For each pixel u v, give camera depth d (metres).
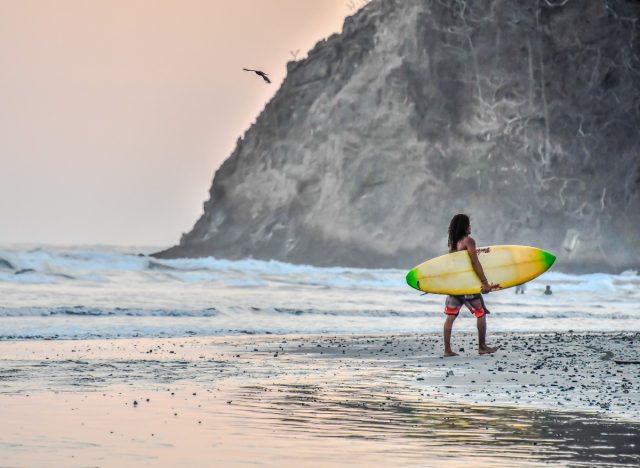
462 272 24.97
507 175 157.00
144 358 23.50
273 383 18.36
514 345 27.88
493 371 20.89
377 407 15.05
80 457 10.72
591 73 157.75
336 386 17.94
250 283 78.38
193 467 10.29
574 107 157.38
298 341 30.23
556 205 154.38
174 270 86.31
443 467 10.42
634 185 154.62
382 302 56.53
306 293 65.19
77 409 14.45
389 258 159.75
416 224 160.62
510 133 158.75
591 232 152.00
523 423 13.52
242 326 37.19
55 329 32.59
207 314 42.31
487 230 155.12
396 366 22.06
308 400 15.84
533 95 159.25
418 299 60.56
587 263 149.75
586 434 12.58
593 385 18.27
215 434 12.37
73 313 39.25
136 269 85.56
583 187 154.38
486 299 65.19
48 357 23.28
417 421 13.63
